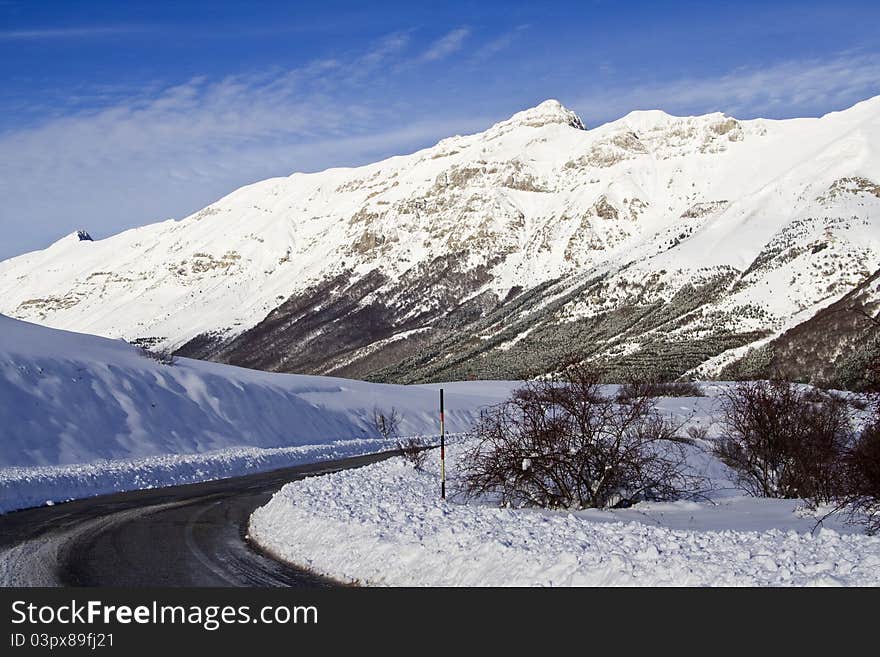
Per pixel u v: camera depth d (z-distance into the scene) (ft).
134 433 103.76
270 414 134.92
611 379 353.31
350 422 154.40
